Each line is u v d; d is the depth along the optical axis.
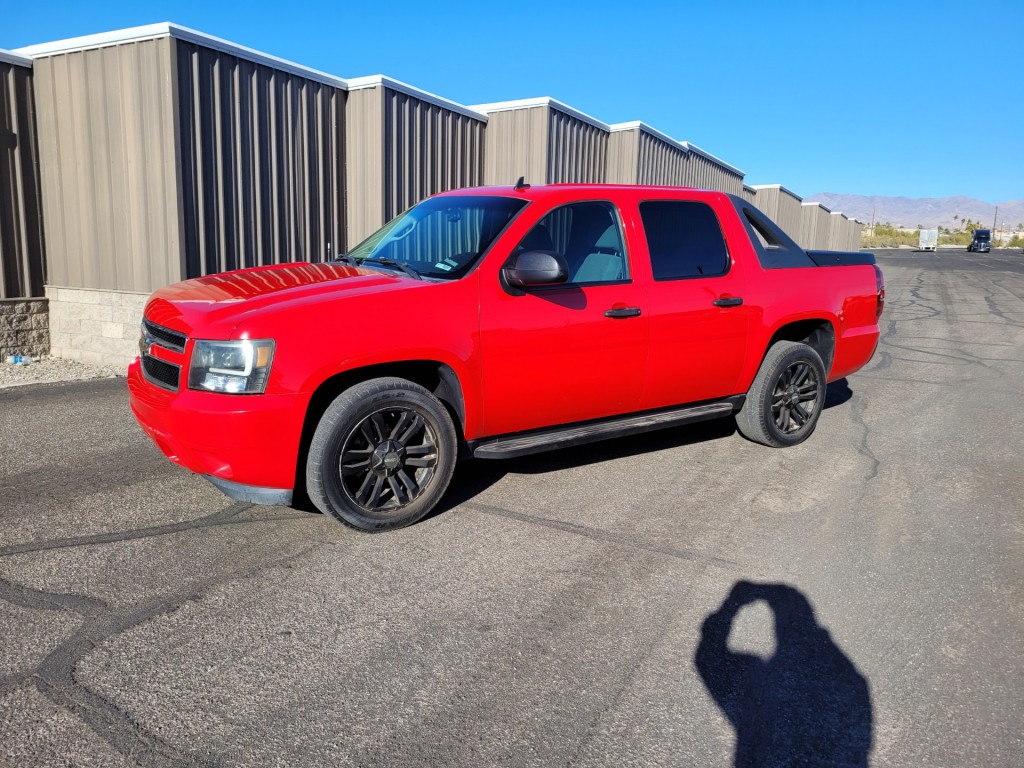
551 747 2.46
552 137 12.84
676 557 3.90
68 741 2.42
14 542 3.88
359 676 2.82
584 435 4.72
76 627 3.09
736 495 4.83
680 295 5.00
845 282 6.04
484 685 2.79
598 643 3.08
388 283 4.09
